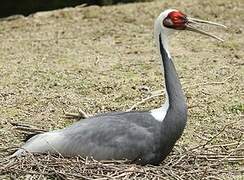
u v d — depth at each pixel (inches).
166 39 487.2
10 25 919.7
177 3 951.6
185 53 766.5
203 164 485.7
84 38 840.9
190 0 960.9
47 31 878.4
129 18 909.2
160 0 979.3
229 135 551.8
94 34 855.1
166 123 470.0
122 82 680.4
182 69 714.2
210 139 534.6
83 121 483.5
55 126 578.6
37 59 764.6
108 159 467.8
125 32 859.4
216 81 678.5
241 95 641.6
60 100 637.3
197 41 808.9
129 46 802.8
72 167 458.0
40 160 466.0
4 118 596.4
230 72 704.4
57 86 675.4
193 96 637.3
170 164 477.7
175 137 474.6
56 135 475.2
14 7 1093.8
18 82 689.0
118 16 919.7
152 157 471.2
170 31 488.7
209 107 611.8
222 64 729.6
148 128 470.3
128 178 446.9
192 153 495.8
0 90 666.2
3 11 1080.2
